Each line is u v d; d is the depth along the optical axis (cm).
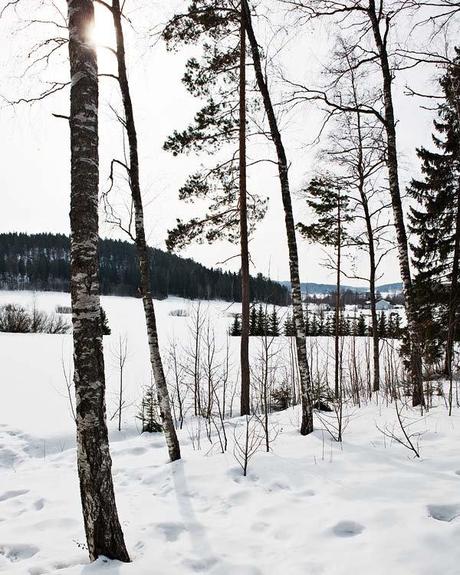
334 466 531
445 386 953
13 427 949
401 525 353
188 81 1124
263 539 375
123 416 1102
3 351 1903
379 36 825
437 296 1351
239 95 1118
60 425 984
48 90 526
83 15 371
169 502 480
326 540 354
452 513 374
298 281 766
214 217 1189
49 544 400
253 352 2138
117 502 495
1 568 363
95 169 366
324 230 1432
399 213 843
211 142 1155
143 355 2062
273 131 772
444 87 717
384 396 1044
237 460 548
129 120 668
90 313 352
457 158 1306
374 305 1346
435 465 488
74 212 358
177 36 958
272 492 478
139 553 364
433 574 286
